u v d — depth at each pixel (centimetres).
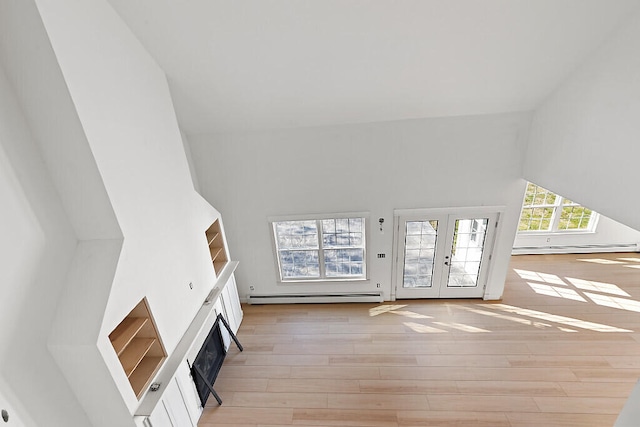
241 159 436
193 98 349
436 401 337
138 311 264
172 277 301
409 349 409
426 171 424
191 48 279
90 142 204
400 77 324
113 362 219
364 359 398
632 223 243
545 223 612
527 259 612
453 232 462
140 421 241
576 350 389
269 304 528
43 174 210
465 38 275
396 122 400
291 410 337
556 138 338
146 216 264
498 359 384
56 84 188
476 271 488
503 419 314
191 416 315
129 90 251
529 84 334
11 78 189
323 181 439
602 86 270
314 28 264
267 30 264
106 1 227
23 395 193
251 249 494
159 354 281
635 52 234
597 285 515
